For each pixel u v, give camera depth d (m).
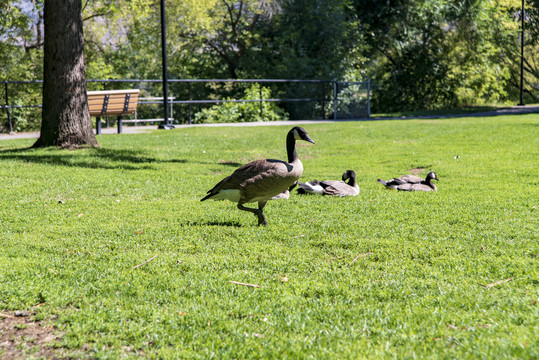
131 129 18.66
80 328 3.53
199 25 27.61
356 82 24.91
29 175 9.15
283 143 14.41
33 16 24.31
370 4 30.50
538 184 8.72
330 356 3.10
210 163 11.23
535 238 5.52
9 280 4.30
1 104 22.42
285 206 7.28
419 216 6.53
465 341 3.18
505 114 25.00
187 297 4.12
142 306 3.88
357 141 15.27
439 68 31.81
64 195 7.86
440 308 3.78
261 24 29.05
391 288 4.21
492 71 32.81
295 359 3.11
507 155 12.06
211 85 28.98
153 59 31.36
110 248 5.42
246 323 3.62
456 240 5.48
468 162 11.33
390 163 11.58
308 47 28.77
